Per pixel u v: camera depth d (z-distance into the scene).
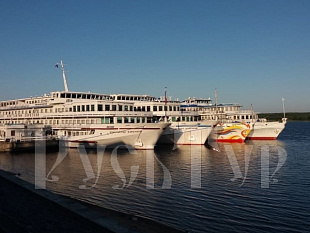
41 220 16.11
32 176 37.19
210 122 73.50
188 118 76.12
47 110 73.81
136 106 73.44
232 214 23.02
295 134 127.12
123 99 82.00
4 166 44.62
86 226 15.02
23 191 21.98
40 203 19.09
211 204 25.53
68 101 70.69
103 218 15.36
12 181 24.47
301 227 20.39
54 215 16.80
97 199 27.11
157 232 18.61
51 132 70.00
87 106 62.19
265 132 89.12
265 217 22.34
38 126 67.88
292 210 23.86
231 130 81.00
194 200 26.69
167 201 26.42
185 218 22.16
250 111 90.81
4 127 65.56
